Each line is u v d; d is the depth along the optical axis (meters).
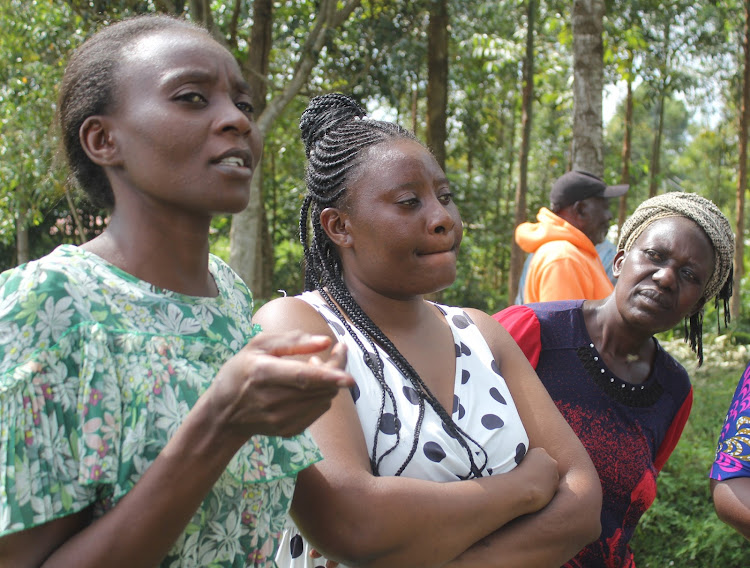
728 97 14.93
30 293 1.14
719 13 13.09
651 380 2.45
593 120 7.17
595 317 2.48
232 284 1.54
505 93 15.80
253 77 10.23
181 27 1.34
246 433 1.08
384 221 1.74
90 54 1.31
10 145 9.23
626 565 2.32
